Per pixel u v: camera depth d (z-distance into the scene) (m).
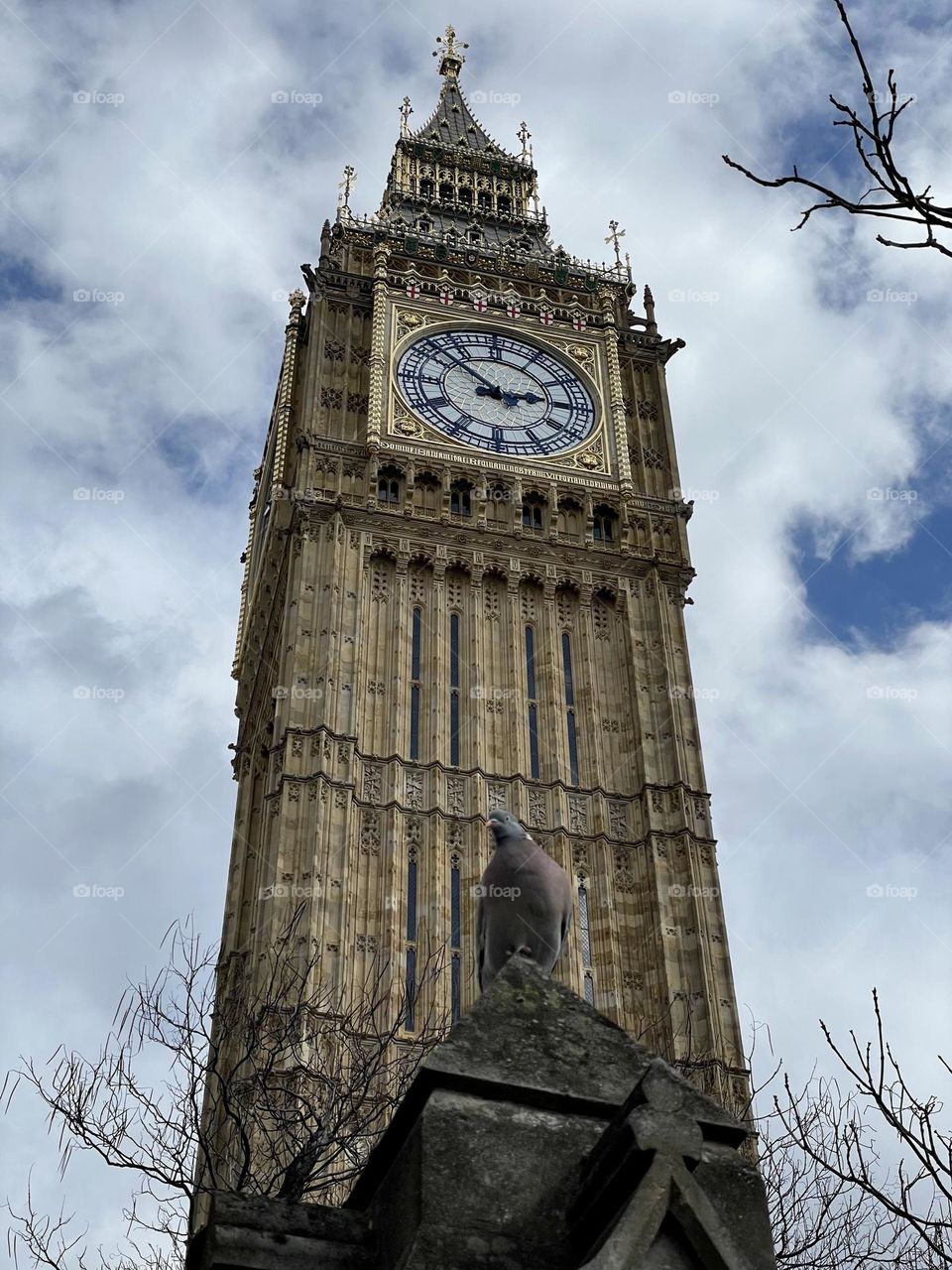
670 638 53.41
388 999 41.44
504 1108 7.30
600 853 47.38
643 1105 6.91
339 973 41.72
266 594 56.34
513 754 48.97
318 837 44.41
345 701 48.47
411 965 43.03
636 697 51.47
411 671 50.38
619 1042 7.68
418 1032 40.38
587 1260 6.61
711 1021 43.16
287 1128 21.25
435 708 49.28
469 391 58.75
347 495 54.16
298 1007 26.02
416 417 57.12
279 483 57.12
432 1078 7.32
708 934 45.44
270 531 57.59
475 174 76.88
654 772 49.56
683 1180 6.71
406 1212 7.05
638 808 48.84
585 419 59.47
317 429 56.59
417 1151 7.11
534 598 53.72
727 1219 6.90
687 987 44.31
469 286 62.78
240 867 51.66
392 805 46.28
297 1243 7.32
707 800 49.03
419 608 52.12
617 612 54.28
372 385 57.06
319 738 46.84
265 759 54.06
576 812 48.47
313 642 50.00
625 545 55.69
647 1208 6.59
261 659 56.47
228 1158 23.33
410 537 53.66
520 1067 7.44
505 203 76.19
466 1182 7.01
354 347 59.94
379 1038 27.12
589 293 65.12
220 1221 7.35
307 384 58.44
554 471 57.09
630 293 66.25
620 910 46.31
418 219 72.06
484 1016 7.62
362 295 61.75
